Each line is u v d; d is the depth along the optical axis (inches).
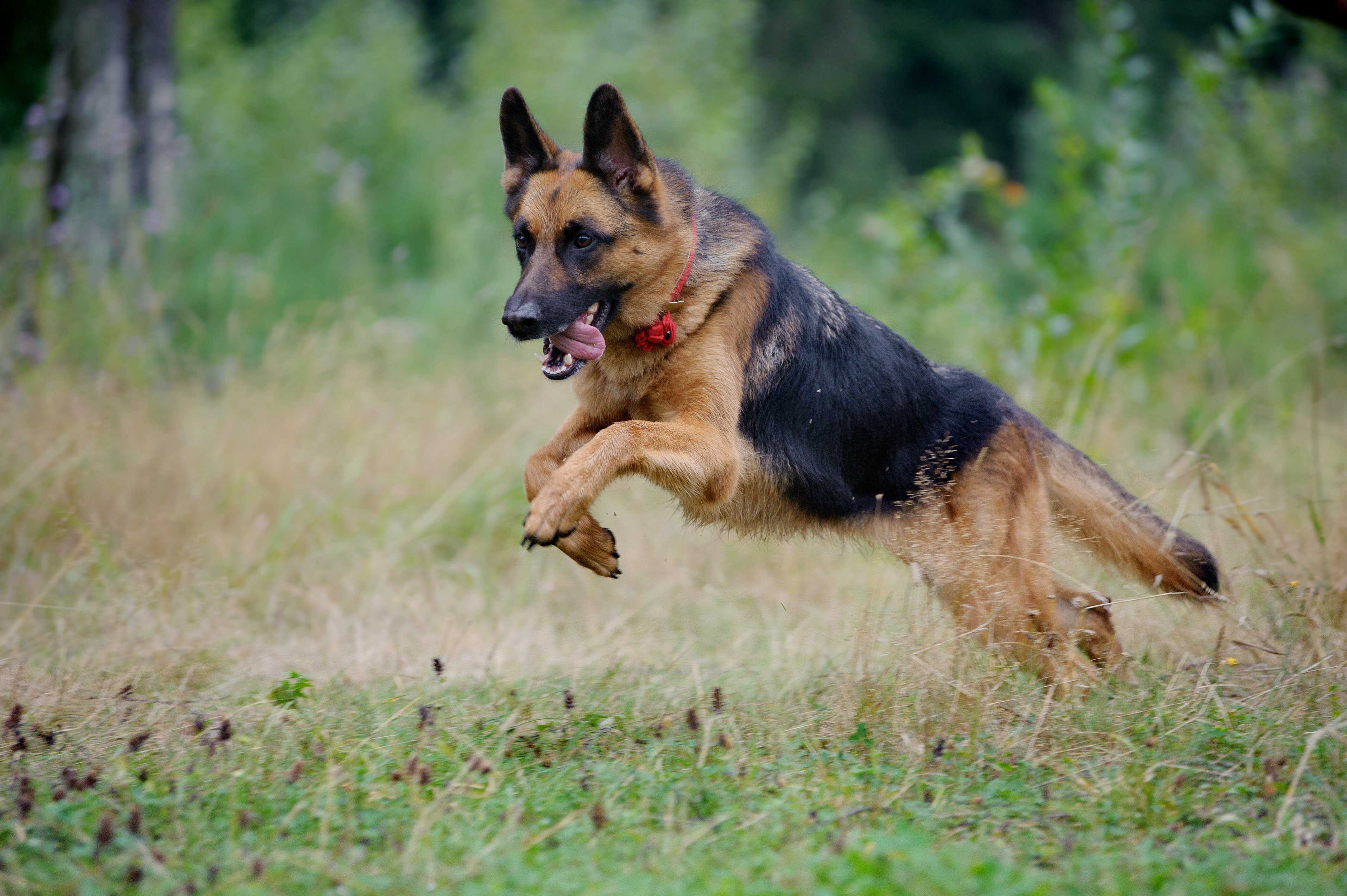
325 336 442.0
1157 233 609.9
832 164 1122.0
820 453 253.6
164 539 315.6
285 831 163.9
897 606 260.8
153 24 523.5
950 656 223.9
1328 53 703.1
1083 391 386.9
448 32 1095.0
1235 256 597.6
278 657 271.9
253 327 494.0
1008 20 1264.8
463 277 530.6
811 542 297.6
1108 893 142.1
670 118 692.7
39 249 458.0
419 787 178.7
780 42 1172.5
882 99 1218.6
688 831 164.2
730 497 237.1
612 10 800.3
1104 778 184.1
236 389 399.5
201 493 341.4
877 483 263.3
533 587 331.3
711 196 258.5
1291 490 327.9
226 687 244.2
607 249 234.1
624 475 223.8
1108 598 268.5
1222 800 179.2
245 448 362.0
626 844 161.6
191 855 157.8
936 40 1187.3
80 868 151.1
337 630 286.2
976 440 262.2
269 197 609.0
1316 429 315.6
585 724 213.8
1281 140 665.0
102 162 496.1
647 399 244.5
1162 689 219.9
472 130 689.6
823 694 229.8
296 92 701.3
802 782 185.6
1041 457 269.9
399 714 207.5
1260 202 632.4
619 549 347.6
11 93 731.4
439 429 390.0
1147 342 459.8
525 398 409.1
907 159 1190.9
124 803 172.1
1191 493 284.8
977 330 471.5
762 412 248.2
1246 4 1098.7
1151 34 1087.6
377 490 359.6
